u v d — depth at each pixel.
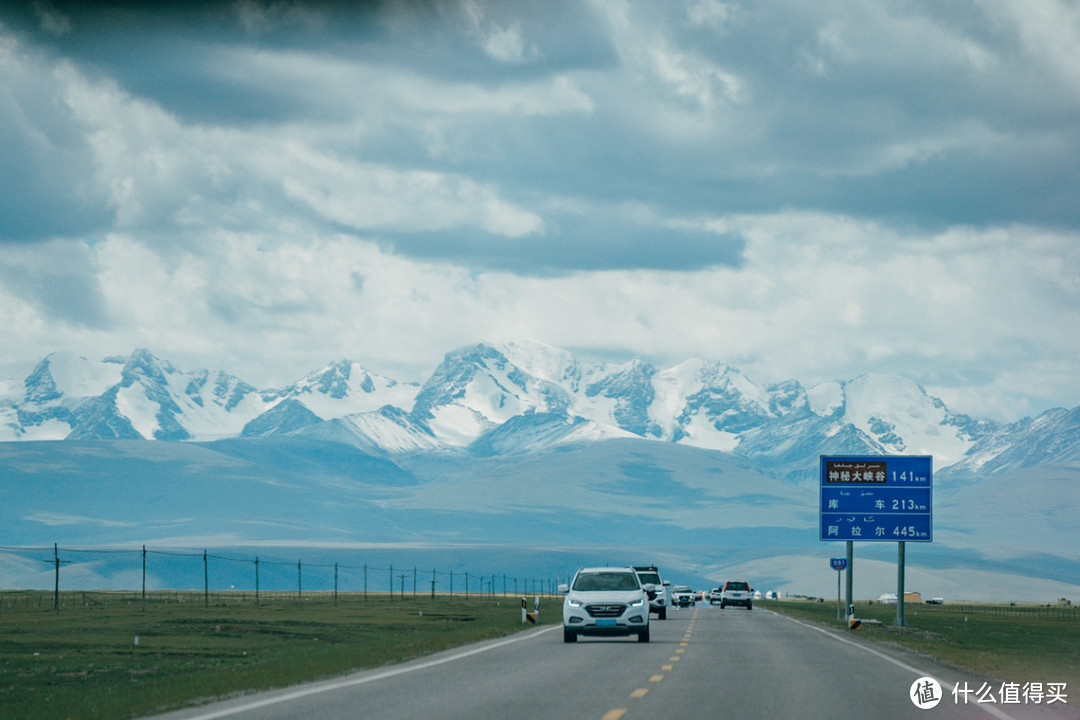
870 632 136.88
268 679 68.12
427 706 54.75
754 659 84.81
